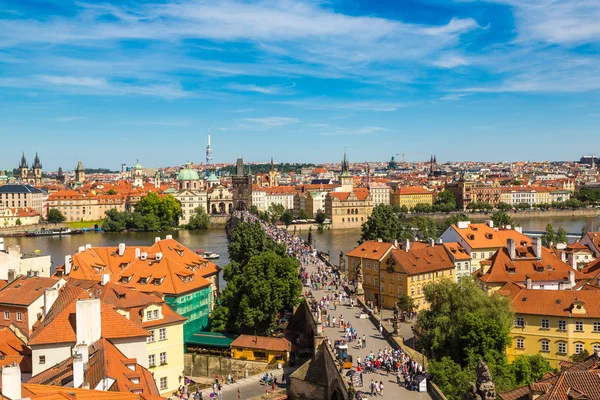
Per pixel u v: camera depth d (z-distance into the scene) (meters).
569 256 182.25
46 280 135.25
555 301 133.38
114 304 117.81
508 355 135.12
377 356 107.94
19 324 126.62
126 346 103.56
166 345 121.38
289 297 153.62
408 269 182.25
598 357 86.25
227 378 132.75
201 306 157.88
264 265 153.75
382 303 191.12
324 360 112.62
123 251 166.62
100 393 70.12
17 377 66.00
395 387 93.50
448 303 128.50
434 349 120.75
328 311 146.50
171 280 150.62
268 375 129.25
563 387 72.69
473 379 97.56
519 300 136.25
